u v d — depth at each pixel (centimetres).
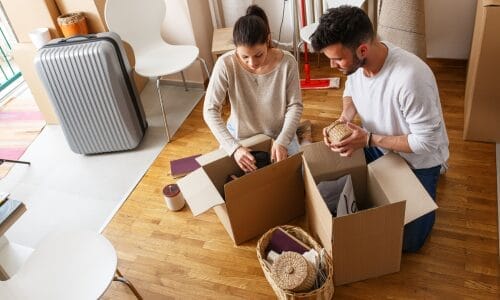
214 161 197
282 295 165
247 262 198
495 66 210
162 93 330
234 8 323
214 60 325
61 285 153
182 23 304
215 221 220
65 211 240
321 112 283
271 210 200
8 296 152
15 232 230
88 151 276
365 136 172
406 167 174
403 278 183
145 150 276
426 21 298
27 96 349
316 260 171
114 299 191
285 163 183
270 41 196
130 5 274
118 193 247
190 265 201
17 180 266
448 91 283
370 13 304
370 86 168
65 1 276
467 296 174
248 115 212
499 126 231
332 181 184
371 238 164
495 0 195
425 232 187
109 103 253
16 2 268
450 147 241
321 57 339
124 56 259
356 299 178
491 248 190
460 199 212
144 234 219
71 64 240
